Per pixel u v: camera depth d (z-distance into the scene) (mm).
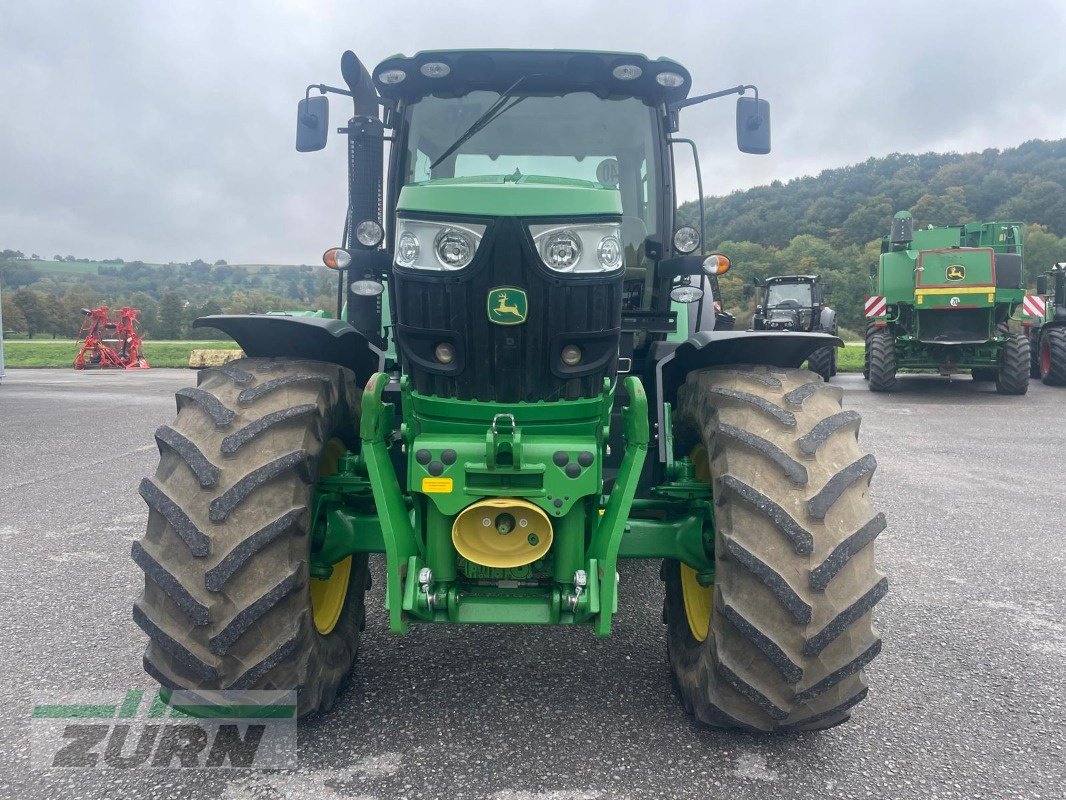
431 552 2289
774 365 2650
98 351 26781
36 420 10578
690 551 2500
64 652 3035
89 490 6051
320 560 2523
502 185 2219
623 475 2332
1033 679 2883
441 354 2328
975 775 2246
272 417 2223
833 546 2076
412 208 2266
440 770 2229
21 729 2447
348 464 2578
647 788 2150
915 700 2709
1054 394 13359
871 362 13742
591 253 2238
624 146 3494
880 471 6922
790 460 2145
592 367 2332
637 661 2998
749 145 3719
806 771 2248
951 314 13328
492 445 2170
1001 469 7016
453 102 3461
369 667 2934
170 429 2242
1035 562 4309
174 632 2100
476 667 2934
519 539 2225
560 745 2369
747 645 2141
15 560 4227
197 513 2102
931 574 4098
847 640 2117
